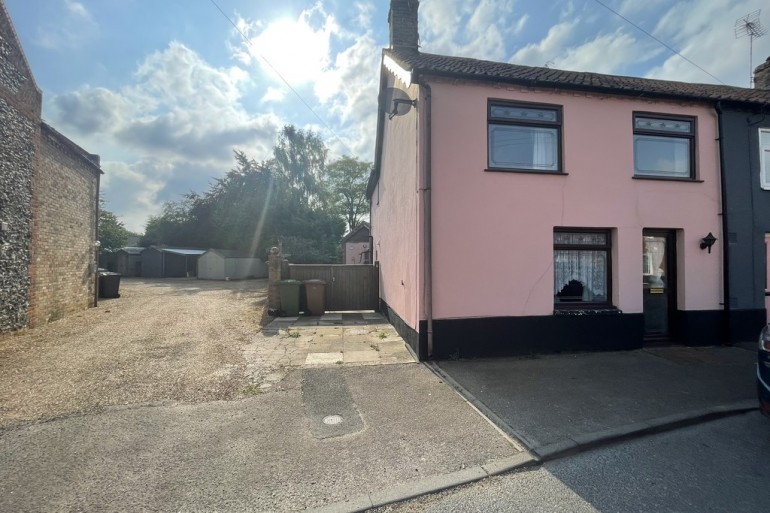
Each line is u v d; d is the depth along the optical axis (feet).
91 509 9.20
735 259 25.72
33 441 12.32
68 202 37.88
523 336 22.86
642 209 24.64
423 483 10.34
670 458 11.85
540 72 26.48
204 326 32.24
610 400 15.90
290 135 121.29
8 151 27.73
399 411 14.94
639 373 19.47
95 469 10.83
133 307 45.37
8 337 27.40
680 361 21.62
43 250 32.65
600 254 24.85
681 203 25.23
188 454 11.69
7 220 27.66
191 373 19.20
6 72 27.48
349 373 19.48
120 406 15.14
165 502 9.50
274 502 9.57
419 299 21.94
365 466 11.16
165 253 124.98
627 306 24.18
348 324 33.27
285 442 12.50
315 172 123.95
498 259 22.71
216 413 14.66
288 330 30.25
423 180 22.12
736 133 26.14
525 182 23.16
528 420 13.99
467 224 22.40
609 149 24.32
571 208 23.66
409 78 22.59
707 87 30.12
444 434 13.08
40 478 10.37
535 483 10.54
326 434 13.07
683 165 26.12
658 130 25.46
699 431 13.70
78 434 12.83
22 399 15.72
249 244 114.21
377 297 42.09
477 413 14.74
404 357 22.45
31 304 30.68
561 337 23.29
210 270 110.52
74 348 24.25
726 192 25.73
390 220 33.60
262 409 15.07
